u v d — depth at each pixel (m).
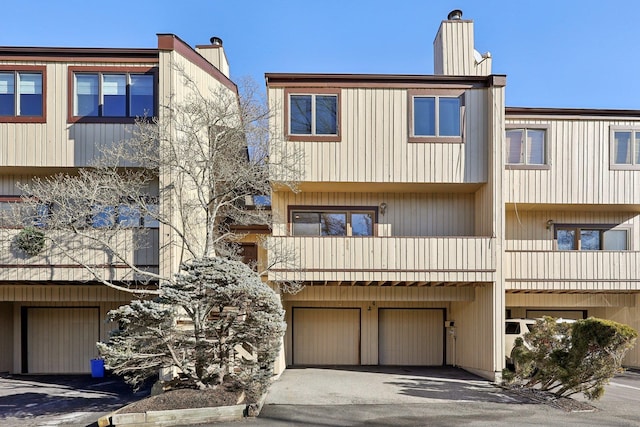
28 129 10.85
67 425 7.61
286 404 8.66
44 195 10.09
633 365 13.63
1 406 9.00
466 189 12.46
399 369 13.07
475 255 11.13
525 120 12.55
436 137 11.56
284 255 10.76
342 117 11.51
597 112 12.54
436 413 8.05
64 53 11.01
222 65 14.35
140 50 11.01
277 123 11.38
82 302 13.07
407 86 11.63
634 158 12.54
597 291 13.09
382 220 12.90
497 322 11.07
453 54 13.08
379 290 12.91
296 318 14.15
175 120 10.31
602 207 13.12
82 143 10.88
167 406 7.61
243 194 11.23
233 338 8.07
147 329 7.77
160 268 10.26
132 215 10.82
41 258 10.34
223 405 7.76
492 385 10.53
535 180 12.38
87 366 12.94
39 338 13.02
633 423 7.45
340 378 11.45
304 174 11.17
